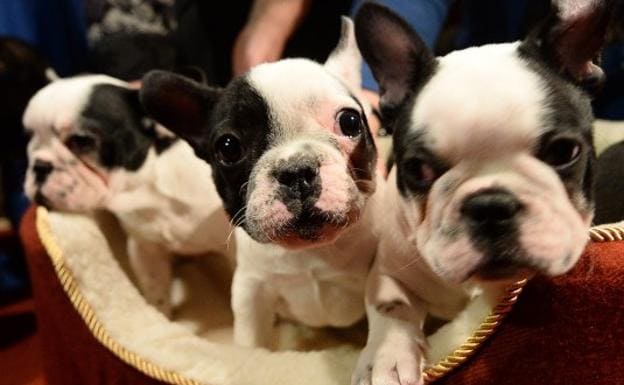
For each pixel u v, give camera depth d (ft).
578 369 0.99
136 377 1.27
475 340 1.00
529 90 0.87
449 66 0.95
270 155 1.06
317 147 1.05
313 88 1.10
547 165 0.86
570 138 0.86
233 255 1.64
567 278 0.95
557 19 0.95
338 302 1.38
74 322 1.40
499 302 0.98
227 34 2.27
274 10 2.04
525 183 0.84
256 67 1.20
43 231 1.42
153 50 2.31
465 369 1.02
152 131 1.63
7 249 2.32
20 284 2.40
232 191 1.16
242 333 1.42
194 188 1.61
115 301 1.39
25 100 1.99
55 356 1.56
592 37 0.96
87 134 1.51
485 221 0.83
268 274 1.35
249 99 1.11
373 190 1.19
